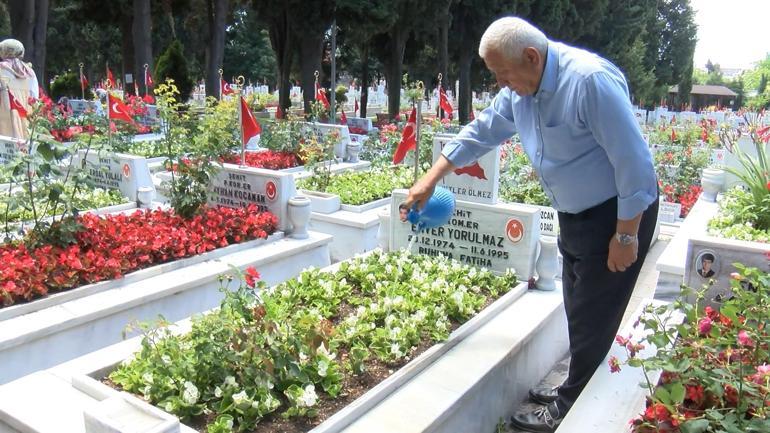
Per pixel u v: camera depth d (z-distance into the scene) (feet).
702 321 9.03
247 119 23.18
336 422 10.21
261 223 21.01
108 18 80.23
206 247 19.25
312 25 72.13
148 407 8.85
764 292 9.43
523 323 14.75
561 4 100.78
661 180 36.68
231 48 152.05
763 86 246.47
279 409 10.49
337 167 34.94
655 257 27.22
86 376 10.94
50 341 14.35
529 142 11.38
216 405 10.23
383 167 33.76
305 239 21.65
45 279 15.53
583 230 11.18
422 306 14.43
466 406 11.83
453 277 16.56
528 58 10.07
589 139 10.44
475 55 105.60
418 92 23.89
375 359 12.50
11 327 14.03
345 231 25.39
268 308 12.41
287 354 10.85
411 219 14.12
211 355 10.46
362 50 99.76
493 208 17.29
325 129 38.34
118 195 25.77
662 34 188.03
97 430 8.67
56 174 17.79
